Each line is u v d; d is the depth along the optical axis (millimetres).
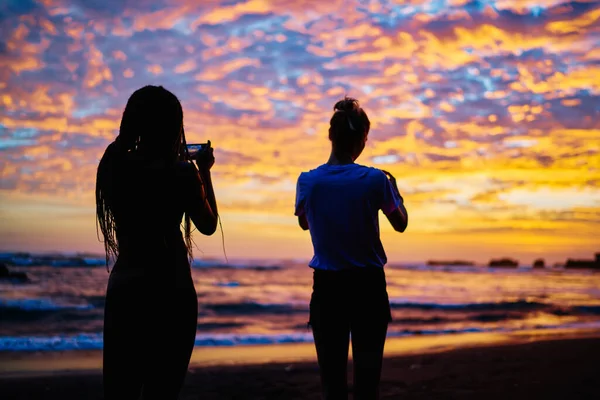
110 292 1900
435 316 13836
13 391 4699
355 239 2322
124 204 1936
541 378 5031
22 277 23531
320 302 2340
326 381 2299
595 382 4836
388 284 32469
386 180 2393
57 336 9188
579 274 54000
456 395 4379
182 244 2006
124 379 1874
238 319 13070
